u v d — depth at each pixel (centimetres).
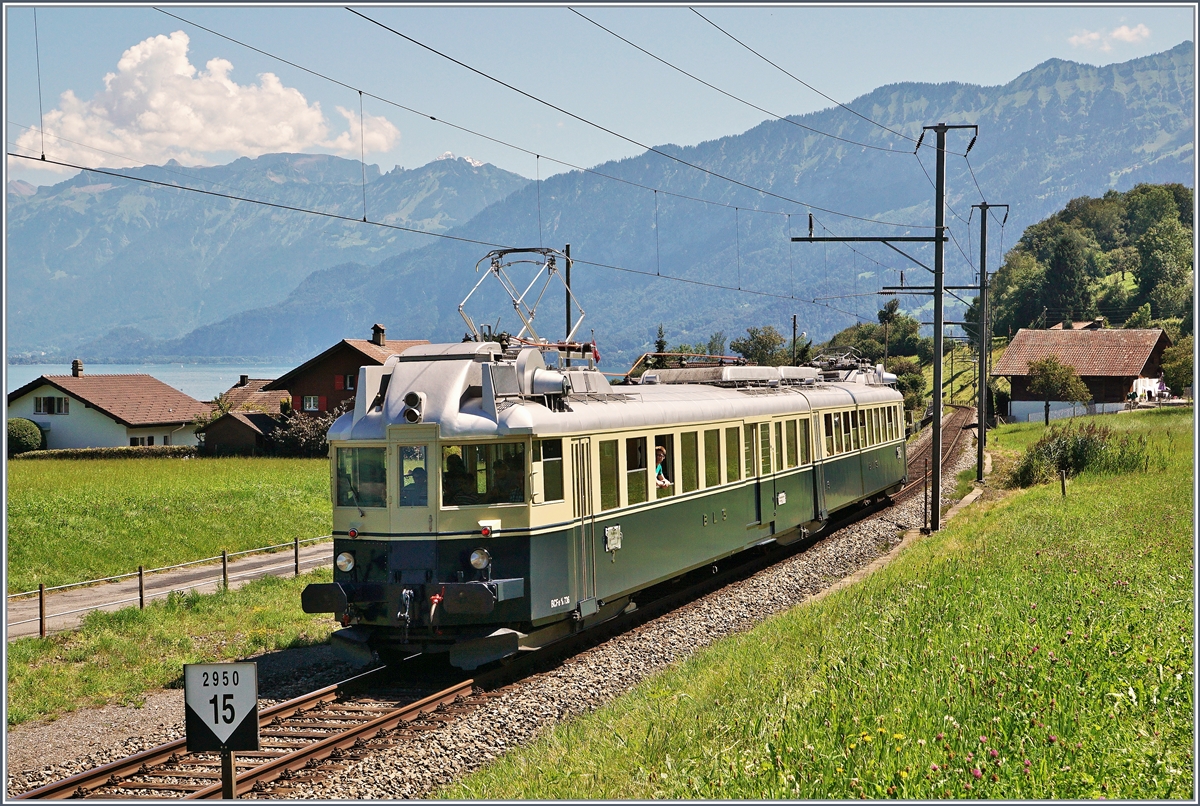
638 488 1473
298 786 881
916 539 2312
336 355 5809
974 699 862
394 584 1220
